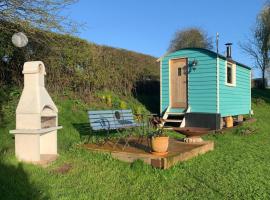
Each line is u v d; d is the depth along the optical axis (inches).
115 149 301.3
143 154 273.9
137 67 671.1
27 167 250.2
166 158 259.8
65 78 509.7
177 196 211.9
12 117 373.4
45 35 408.2
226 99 589.9
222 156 329.4
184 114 565.9
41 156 279.7
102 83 567.8
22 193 202.8
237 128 546.3
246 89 723.4
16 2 350.3
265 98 1003.9
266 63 1222.3
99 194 209.5
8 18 353.4
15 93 422.6
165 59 610.2
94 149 302.7
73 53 504.1
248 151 365.1
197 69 569.9
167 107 601.3
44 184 221.1
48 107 285.7
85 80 531.8
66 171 250.5
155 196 209.6
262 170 282.2
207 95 557.6
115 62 610.9
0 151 280.8
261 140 454.3
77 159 280.4
